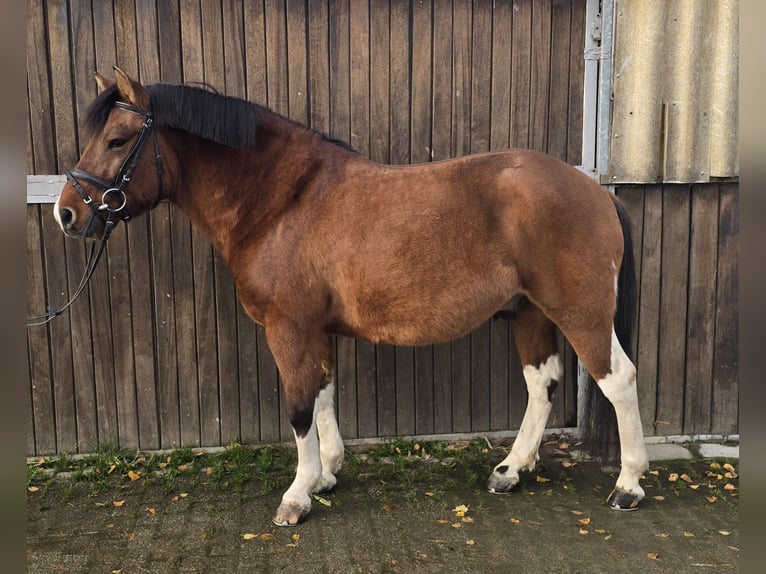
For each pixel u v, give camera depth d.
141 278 3.02
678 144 3.08
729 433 3.26
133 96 2.33
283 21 2.93
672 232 3.18
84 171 2.32
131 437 3.11
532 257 2.48
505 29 3.04
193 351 3.09
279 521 2.47
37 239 2.93
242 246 2.51
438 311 2.48
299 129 2.58
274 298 2.46
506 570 2.18
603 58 3.05
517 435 3.14
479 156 2.55
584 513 2.59
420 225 2.44
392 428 3.24
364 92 3.02
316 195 2.48
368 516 2.55
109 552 2.30
